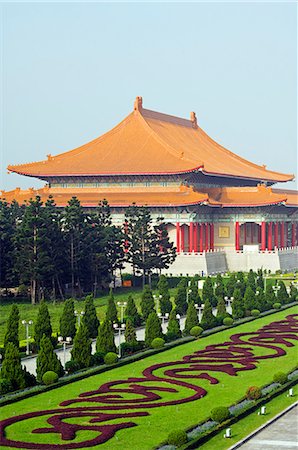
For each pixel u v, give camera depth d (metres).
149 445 104.38
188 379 141.88
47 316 166.38
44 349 137.12
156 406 123.00
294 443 105.25
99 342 155.88
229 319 198.75
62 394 130.12
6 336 154.62
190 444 103.25
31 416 116.75
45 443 104.81
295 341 179.12
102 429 110.38
